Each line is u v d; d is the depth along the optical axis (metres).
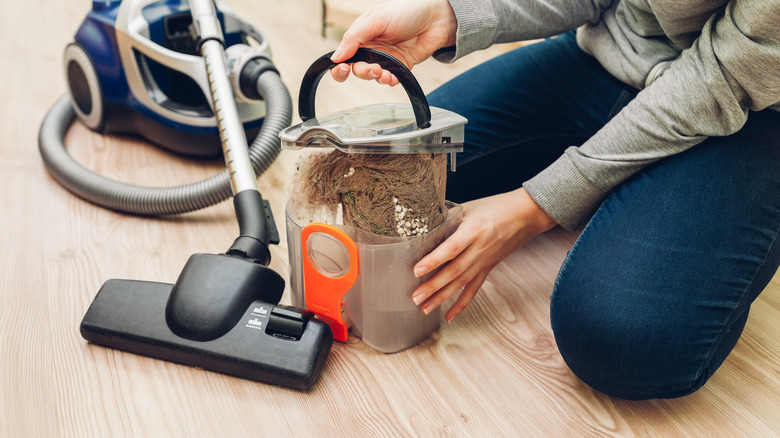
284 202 1.14
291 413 0.72
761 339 0.87
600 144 0.74
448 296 0.79
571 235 1.10
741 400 0.76
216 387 0.75
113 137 1.38
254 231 0.86
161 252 1.01
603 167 0.74
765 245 0.71
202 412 0.72
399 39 0.79
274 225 0.94
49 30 2.00
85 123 1.38
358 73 0.70
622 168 0.74
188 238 1.05
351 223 0.74
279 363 0.73
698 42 0.70
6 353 0.79
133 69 1.22
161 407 0.72
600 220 0.76
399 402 0.74
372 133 0.67
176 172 1.25
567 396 0.76
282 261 1.00
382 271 0.74
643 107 0.72
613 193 0.77
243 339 0.75
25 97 1.55
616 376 0.71
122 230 1.07
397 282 0.75
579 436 0.71
